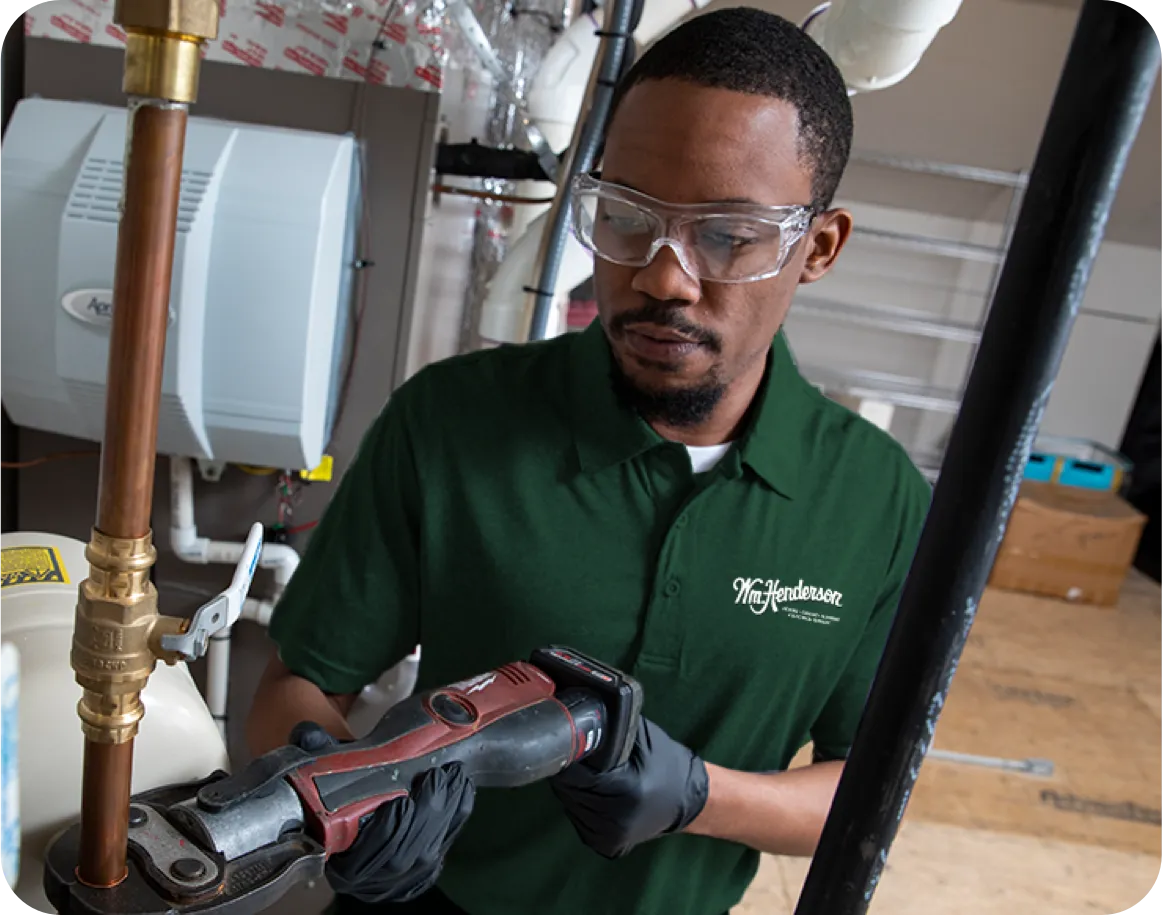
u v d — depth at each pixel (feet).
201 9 1.13
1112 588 13.03
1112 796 8.77
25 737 1.83
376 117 4.75
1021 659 11.19
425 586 3.11
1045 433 15.39
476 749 2.12
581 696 2.42
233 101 4.77
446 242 6.31
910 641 1.23
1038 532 12.96
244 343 4.17
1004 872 7.67
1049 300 1.08
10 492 5.21
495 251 7.55
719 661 3.05
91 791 1.38
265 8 5.14
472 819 3.23
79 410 4.38
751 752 3.23
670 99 2.43
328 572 3.20
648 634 2.99
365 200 4.85
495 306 4.92
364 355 5.04
